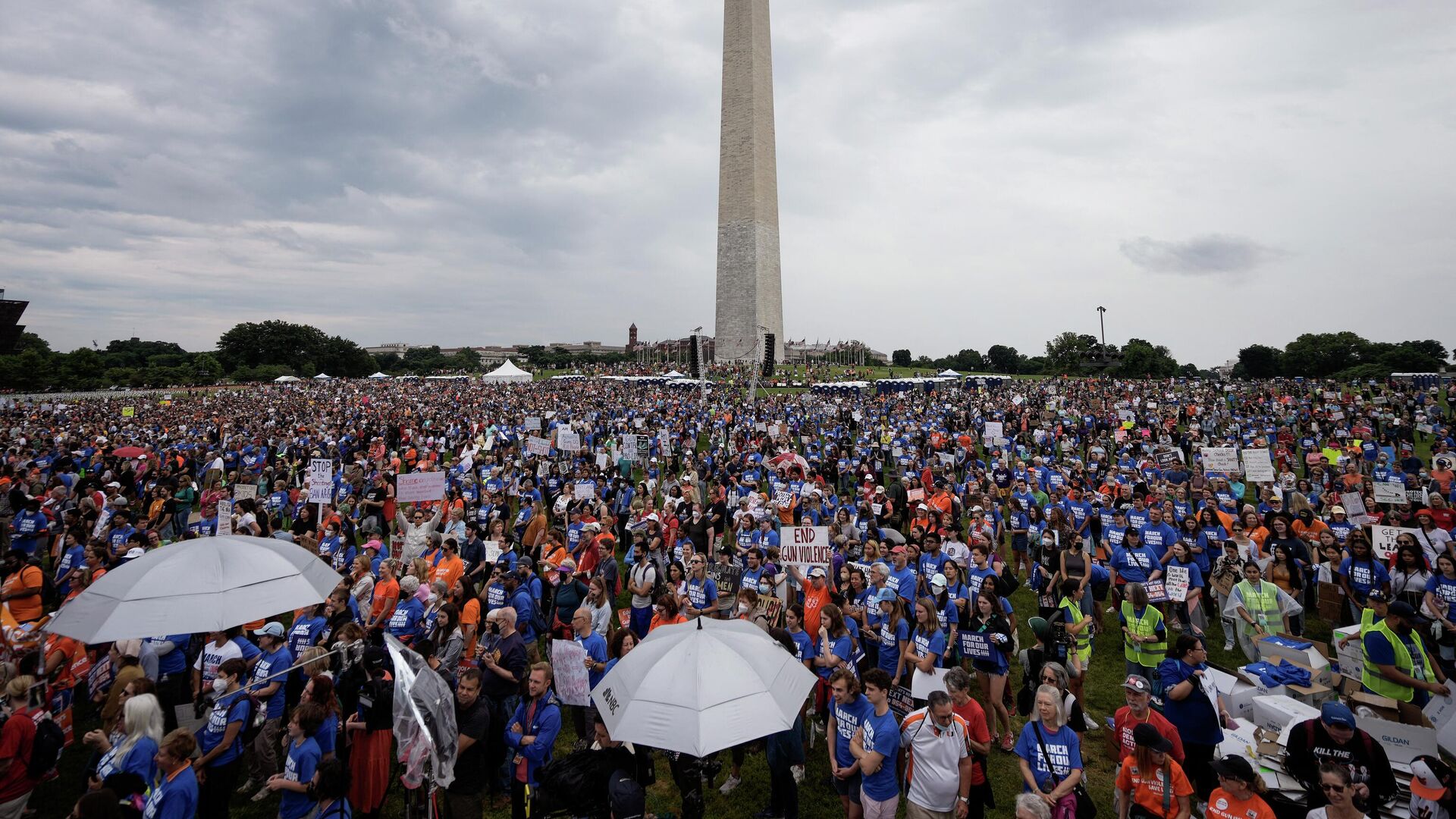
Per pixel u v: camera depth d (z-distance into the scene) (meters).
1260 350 99.88
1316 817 5.56
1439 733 6.95
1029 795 5.08
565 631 9.92
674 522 14.67
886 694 6.30
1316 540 12.95
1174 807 5.69
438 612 8.73
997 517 16.11
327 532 14.30
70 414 49.47
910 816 6.16
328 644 8.80
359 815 7.31
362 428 36.25
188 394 73.12
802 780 8.54
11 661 8.46
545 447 24.20
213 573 7.29
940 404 46.72
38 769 6.91
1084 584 10.80
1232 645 11.78
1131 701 6.17
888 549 11.72
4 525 15.87
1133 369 95.88
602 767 6.13
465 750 6.80
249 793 8.23
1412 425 30.31
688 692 5.73
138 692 6.60
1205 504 14.05
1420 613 9.91
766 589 10.87
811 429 36.47
